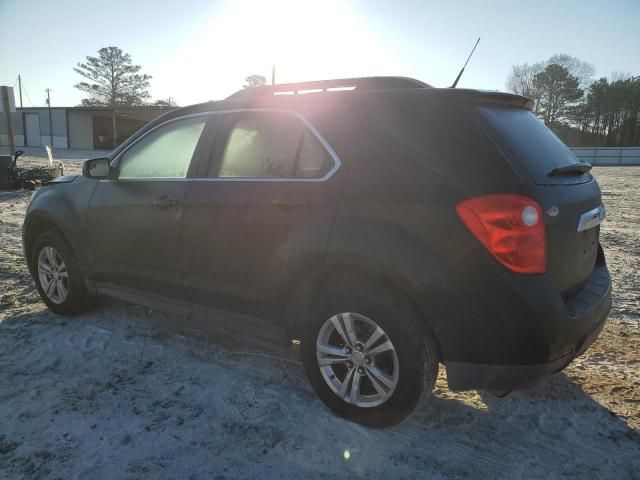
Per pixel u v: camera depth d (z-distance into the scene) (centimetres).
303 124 308
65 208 426
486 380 250
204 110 365
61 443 270
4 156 1404
